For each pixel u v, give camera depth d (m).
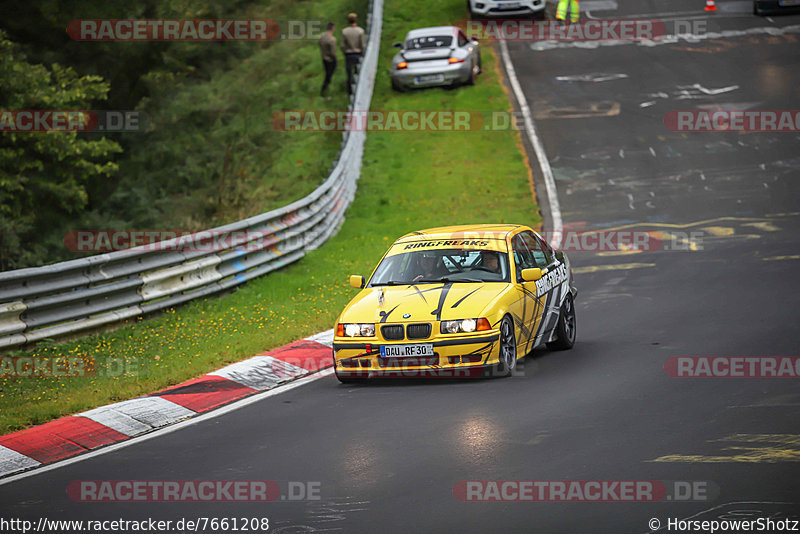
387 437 28.11
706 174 85.69
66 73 104.50
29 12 129.38
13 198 97.94
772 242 64.06
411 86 114.50
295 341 44.56
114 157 121.50
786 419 27.17
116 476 26.31
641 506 20.91
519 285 37.56
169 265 52.22
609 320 46.75
